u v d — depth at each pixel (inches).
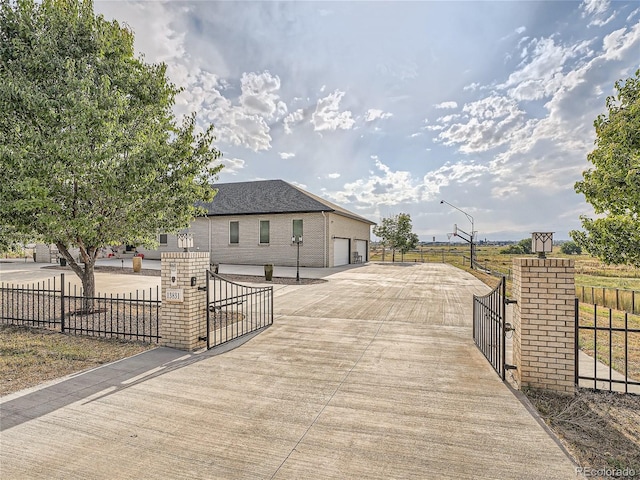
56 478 90.4
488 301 212.8
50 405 134.1
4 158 218.8
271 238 911.0
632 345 221.6
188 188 305.4
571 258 146.6
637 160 203.5
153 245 355.3
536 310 148.7
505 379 160.9
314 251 872.3
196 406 133.5
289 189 1002.7
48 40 250.4
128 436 111.5
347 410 130.6
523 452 103.0
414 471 93.7
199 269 218.5
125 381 159.3
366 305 360.5
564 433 114.5
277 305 359.3
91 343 220.8
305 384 155.9
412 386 153.6
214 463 97.2
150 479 90.1
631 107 199.8
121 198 258.1
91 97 255.4
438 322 282.8
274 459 99.1
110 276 624.4
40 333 244.5
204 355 198.5
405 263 1178.6
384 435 112.6
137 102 300.7
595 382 146.9
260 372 171.2
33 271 698.2
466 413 128.1
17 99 232.1
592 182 243.0
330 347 213.8
